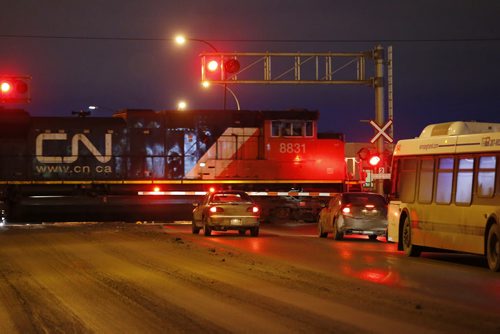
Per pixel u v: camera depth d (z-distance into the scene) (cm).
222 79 4125
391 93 4097
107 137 4991
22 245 2836
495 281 1808
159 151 5050
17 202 4856
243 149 5134
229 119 5134
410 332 1177
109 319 1328
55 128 4928
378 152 4031
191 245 2819
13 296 1617
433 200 2369
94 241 2991
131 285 1739
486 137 2100
